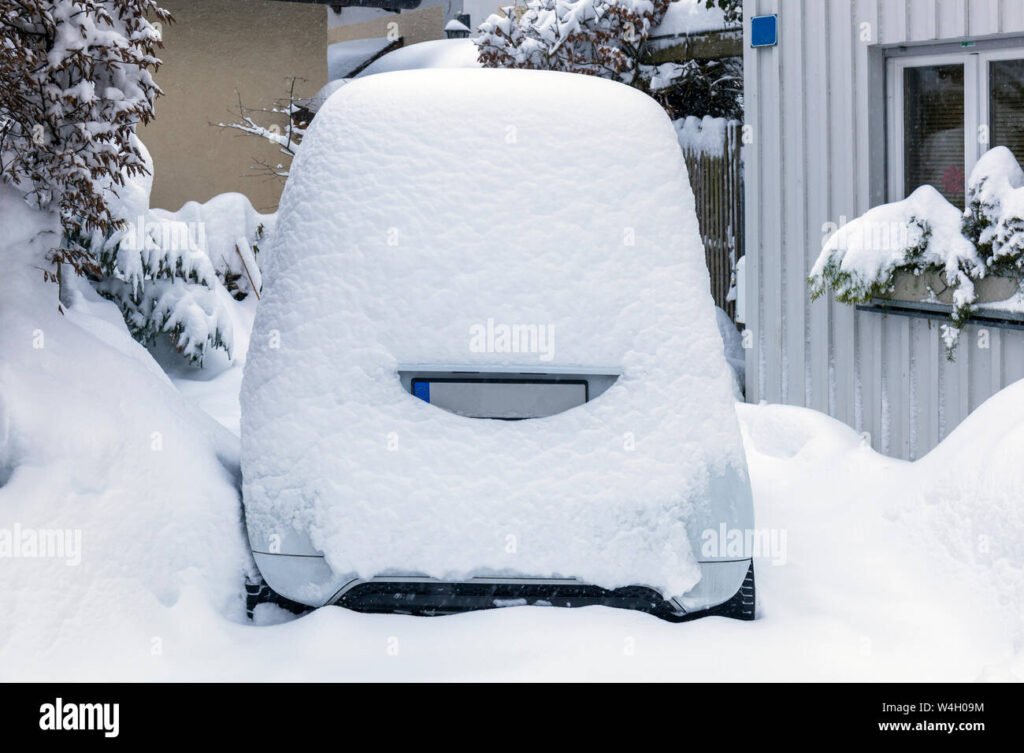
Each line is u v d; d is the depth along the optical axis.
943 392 7.88
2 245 5.19
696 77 13.85
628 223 4.53
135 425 4.70
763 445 7.46
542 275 4.43
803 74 8.72
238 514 4.69
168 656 4.15
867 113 8.37
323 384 4.42
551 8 15.00
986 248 7.38
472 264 4.44
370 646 4.16
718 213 12.87
